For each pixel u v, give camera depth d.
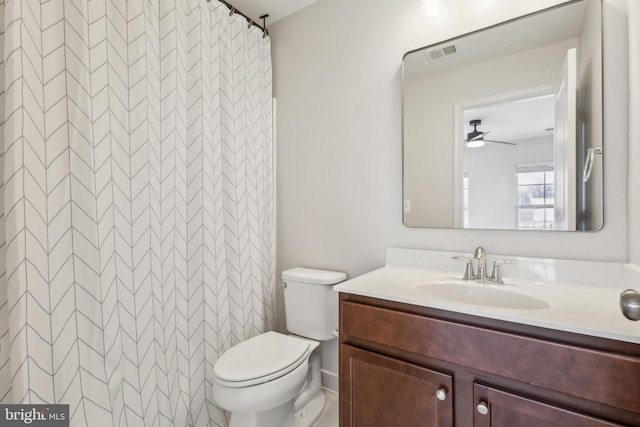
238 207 1.75
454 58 1.41
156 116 1.35
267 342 1.49
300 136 1.93
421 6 1.37
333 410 1.65
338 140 1.77
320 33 1.83
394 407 1.04
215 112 1.61
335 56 1.77
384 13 1.60
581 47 1.15
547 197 1.21
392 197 1.59
